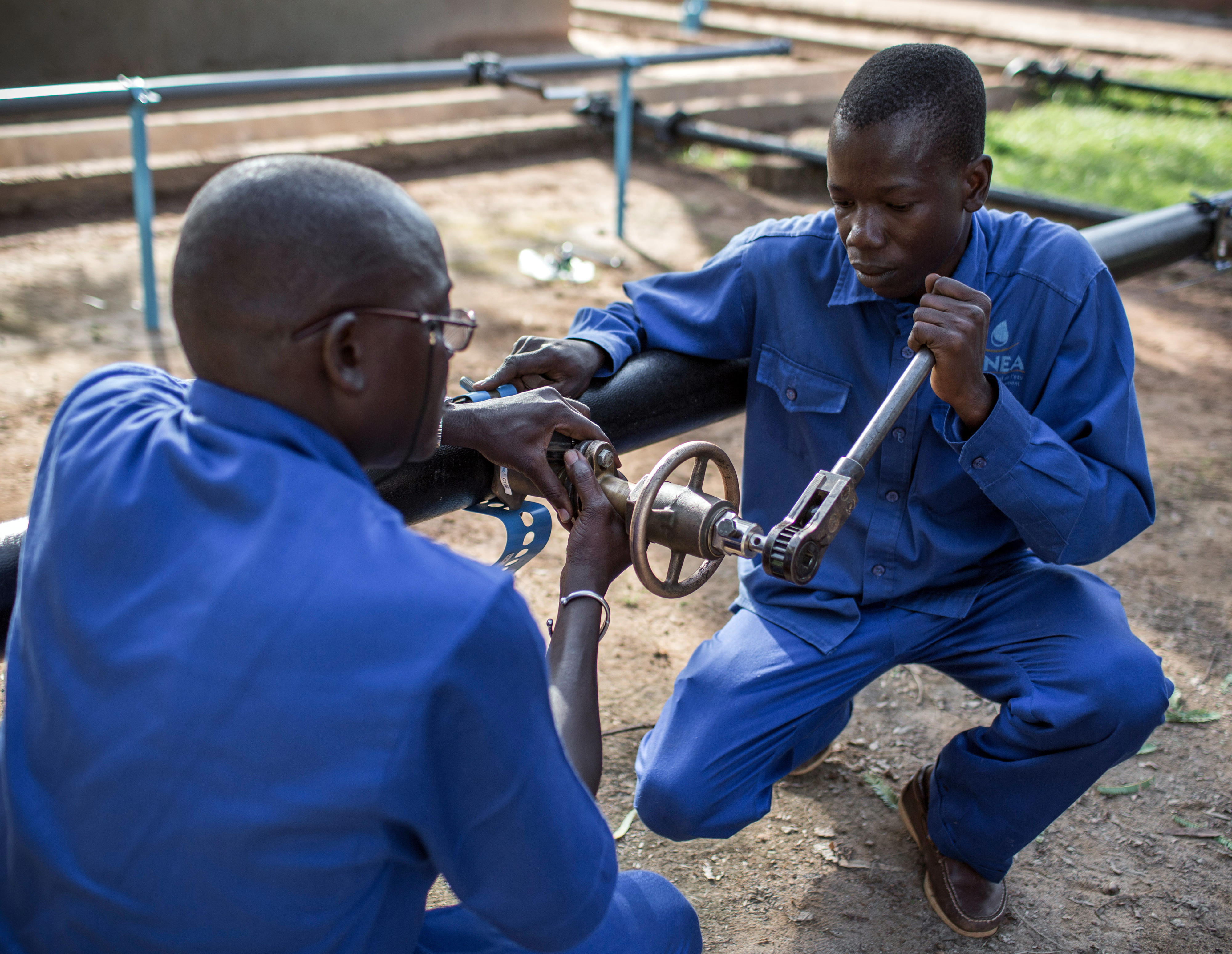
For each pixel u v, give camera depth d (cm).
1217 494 368
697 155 788
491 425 153
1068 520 171
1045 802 183
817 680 188
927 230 162
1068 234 179
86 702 95
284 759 91
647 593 304
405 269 102
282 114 695
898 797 232
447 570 95
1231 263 350
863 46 1099
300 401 103
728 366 206
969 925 197
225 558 93
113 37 713
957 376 158
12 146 601
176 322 104
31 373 401
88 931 97
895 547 189
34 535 107
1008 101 995
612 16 1228
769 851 217
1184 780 241
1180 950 198
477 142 745
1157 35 1310
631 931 133
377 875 101
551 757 102
